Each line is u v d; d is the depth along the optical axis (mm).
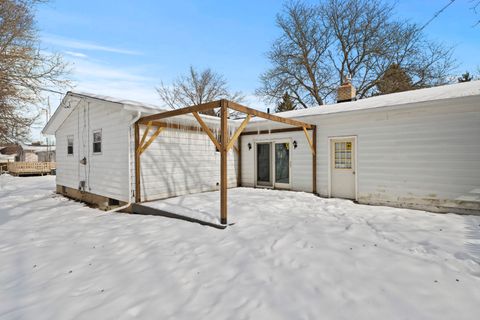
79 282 2797
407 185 5930
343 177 7137
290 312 2117
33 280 2895
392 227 4336
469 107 5145
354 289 2418
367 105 6598
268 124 8562
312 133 7680
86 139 8227
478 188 5086
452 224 4473
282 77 19672
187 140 7777
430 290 2352
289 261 3082
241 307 2213
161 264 3164
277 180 8727
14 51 8586
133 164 6441
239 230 4328
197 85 25812
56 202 8508
